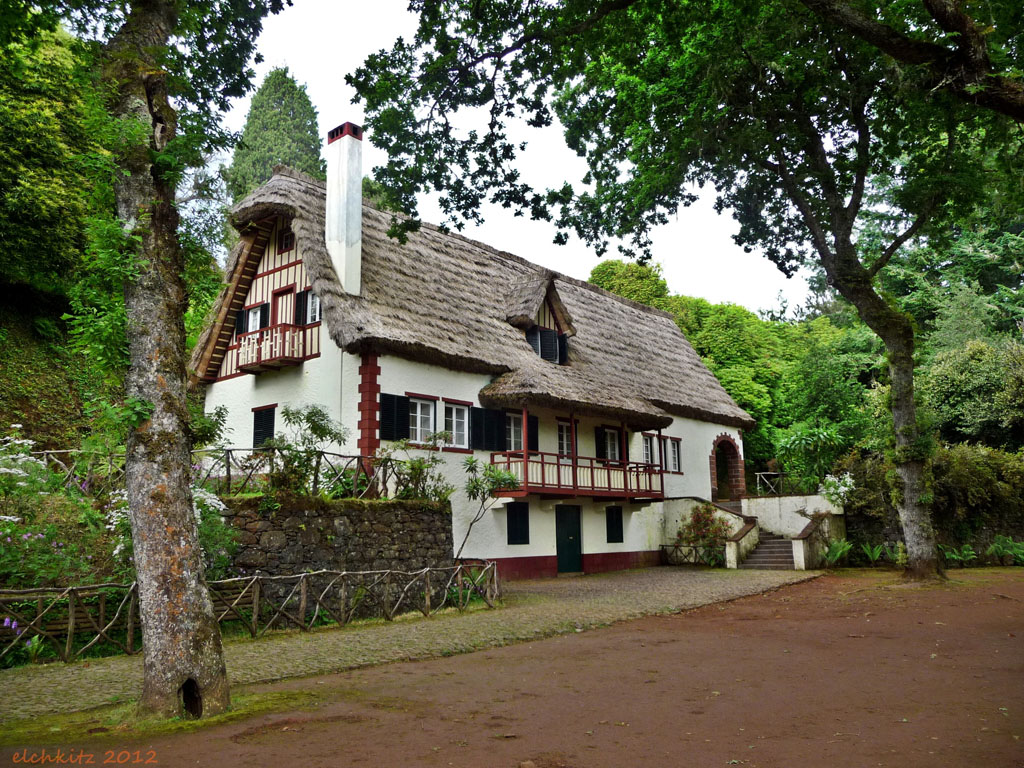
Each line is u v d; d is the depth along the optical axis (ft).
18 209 59.88
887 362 58.29
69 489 38.50
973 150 55.21
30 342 67.56
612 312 92.58
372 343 52.49
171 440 21.24
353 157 58.54
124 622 30.89
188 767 15.66
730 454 99.40
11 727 19.38
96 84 23.16
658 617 42.37
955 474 71.82
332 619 38.70
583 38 35.83
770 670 26.32
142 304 21.88
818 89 52.19
